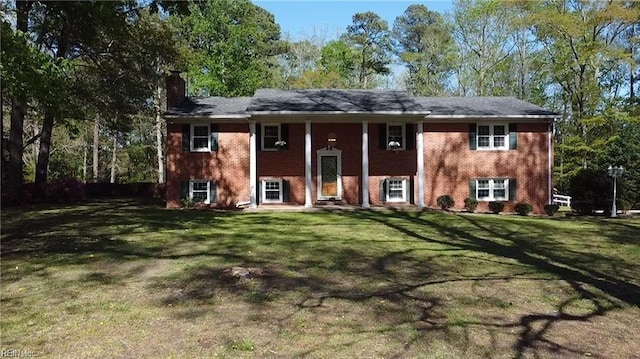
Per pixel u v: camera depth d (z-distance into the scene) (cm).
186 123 2234
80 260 948
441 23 4847
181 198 2223
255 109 2045
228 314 640
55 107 1174
